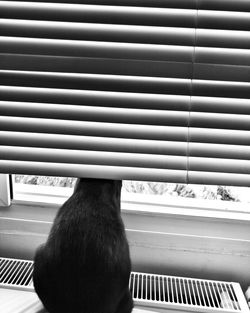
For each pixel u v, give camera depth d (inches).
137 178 41.1
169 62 37.4
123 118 39.2
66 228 36.6
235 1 35.7
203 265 46.2
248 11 35.8
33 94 39.1
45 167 41.6
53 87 38.7
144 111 39.2
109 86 38.4
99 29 37.0
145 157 40.7
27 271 45.0
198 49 37.1
